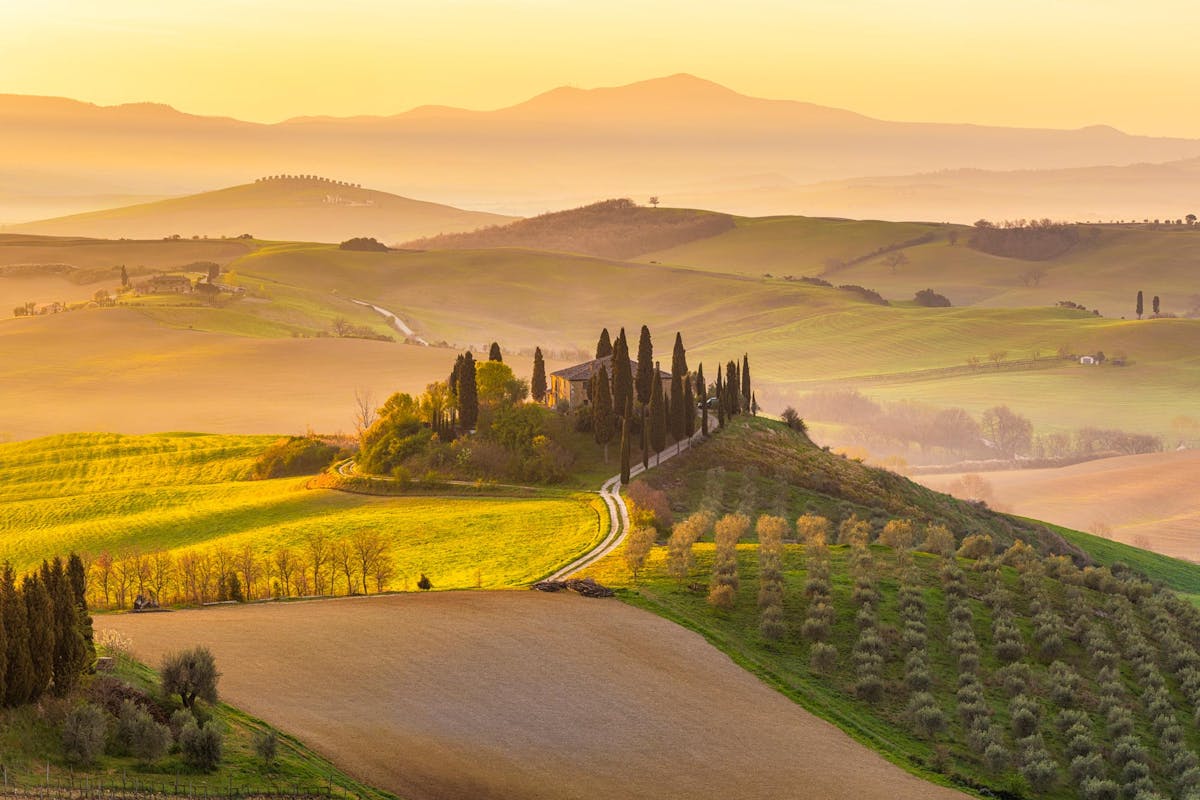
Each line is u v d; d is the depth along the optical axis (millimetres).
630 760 74375
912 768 82625
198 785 58875
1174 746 94062
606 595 110062
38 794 53656
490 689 82938
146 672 73062
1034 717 92375
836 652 101875
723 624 106625
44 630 62500
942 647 108812
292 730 70500
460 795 65562
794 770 76875
